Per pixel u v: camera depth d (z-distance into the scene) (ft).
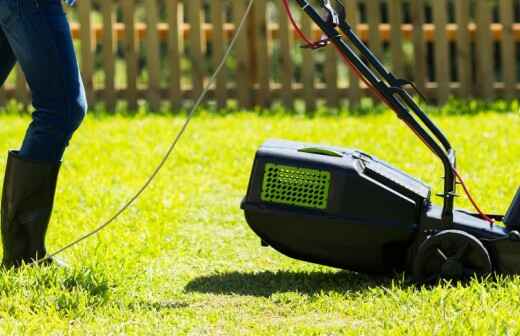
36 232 35.06
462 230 33.45
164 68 121.39
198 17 79.00
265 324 30.19
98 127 67.62
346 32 33.55
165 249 40.37
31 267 33.96
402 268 34.45
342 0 80.74
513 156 56.18
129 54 79.36
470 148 58.75
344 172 33.45
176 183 52.11
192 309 31.81
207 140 62.39
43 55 33.09
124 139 62.44
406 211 33.50
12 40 33.53
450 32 81.25
